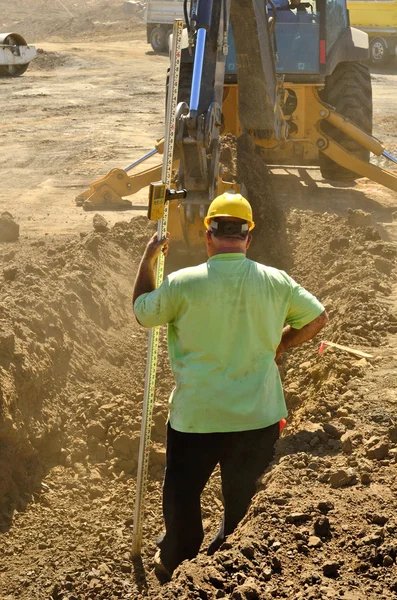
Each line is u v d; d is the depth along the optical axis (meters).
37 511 4.70
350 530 3.38
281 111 9.88
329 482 3.77
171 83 4.02
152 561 4.18
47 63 32.19
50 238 9.42
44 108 22.09
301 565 3.19
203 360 3.51
